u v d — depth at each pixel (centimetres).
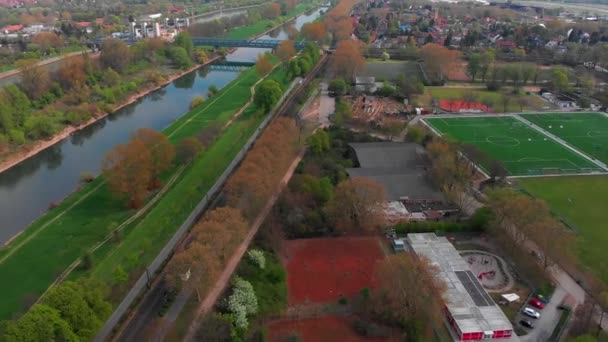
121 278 14812
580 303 15000
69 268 16850
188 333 13438
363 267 16738
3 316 14500
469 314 14188
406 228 18562
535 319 14400
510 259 17200
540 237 16125
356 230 18750
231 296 14300
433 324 13888
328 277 16225
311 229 18488
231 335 13075
